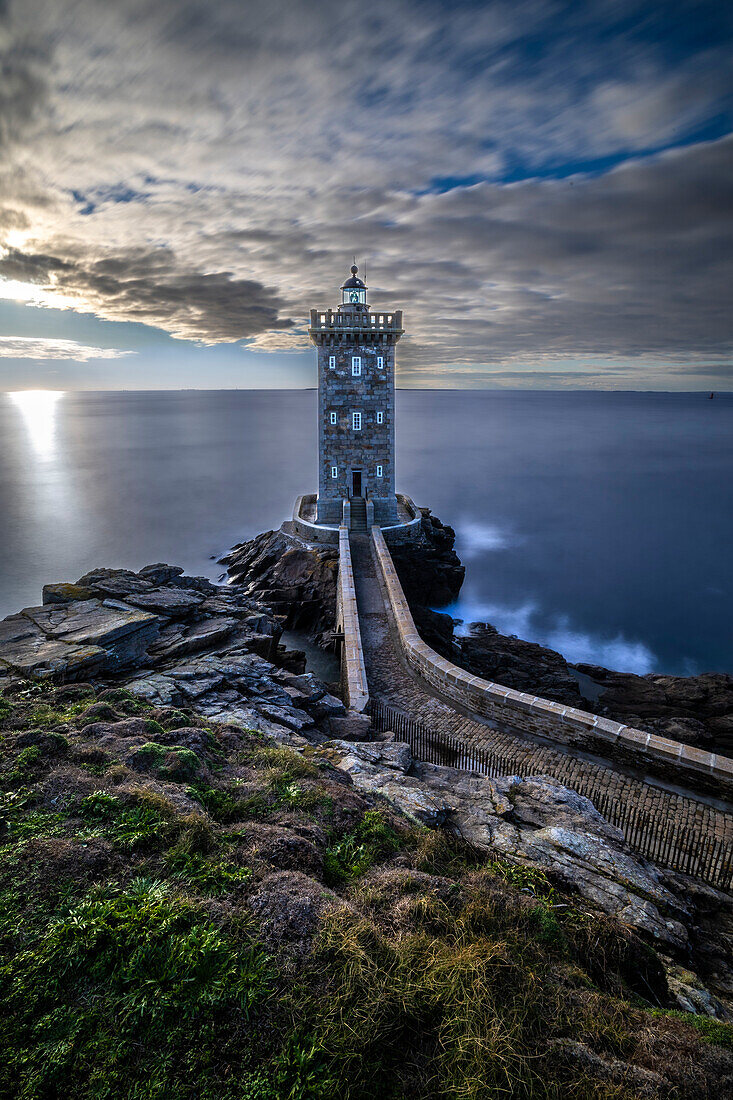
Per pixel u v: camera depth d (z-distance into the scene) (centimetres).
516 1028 489
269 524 5528
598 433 14400
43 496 6481
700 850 1223
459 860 836
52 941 517
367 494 3941
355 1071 447
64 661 1461
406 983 513
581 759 1559
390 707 1880
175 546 4841
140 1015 469
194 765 891
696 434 14188
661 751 1436
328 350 3738
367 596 2828
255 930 560
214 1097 421
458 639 3180
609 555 4972
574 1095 452
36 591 3734
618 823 1315
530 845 997
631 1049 517
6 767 782
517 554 4997
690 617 3741
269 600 3366
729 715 2336
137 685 1516
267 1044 461
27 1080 417
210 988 493
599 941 690
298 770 975
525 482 7862
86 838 659
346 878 698
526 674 2747
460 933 604
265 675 1780
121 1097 416
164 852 662
